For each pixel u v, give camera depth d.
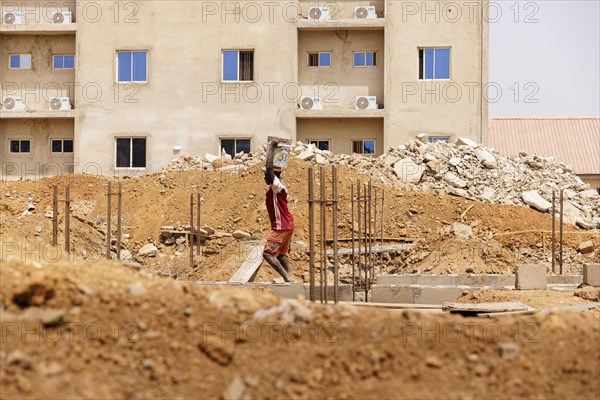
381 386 7.55
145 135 37.09
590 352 8.25
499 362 7.95
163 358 7.64
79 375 7.32
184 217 26.61
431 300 16.31
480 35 36.22
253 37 36.94
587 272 17.59
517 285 16.80
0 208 27.45
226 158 33.12
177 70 37.12
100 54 37.31
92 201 28.11
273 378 7.54
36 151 38.06
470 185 29.25
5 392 6.96
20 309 8.06
